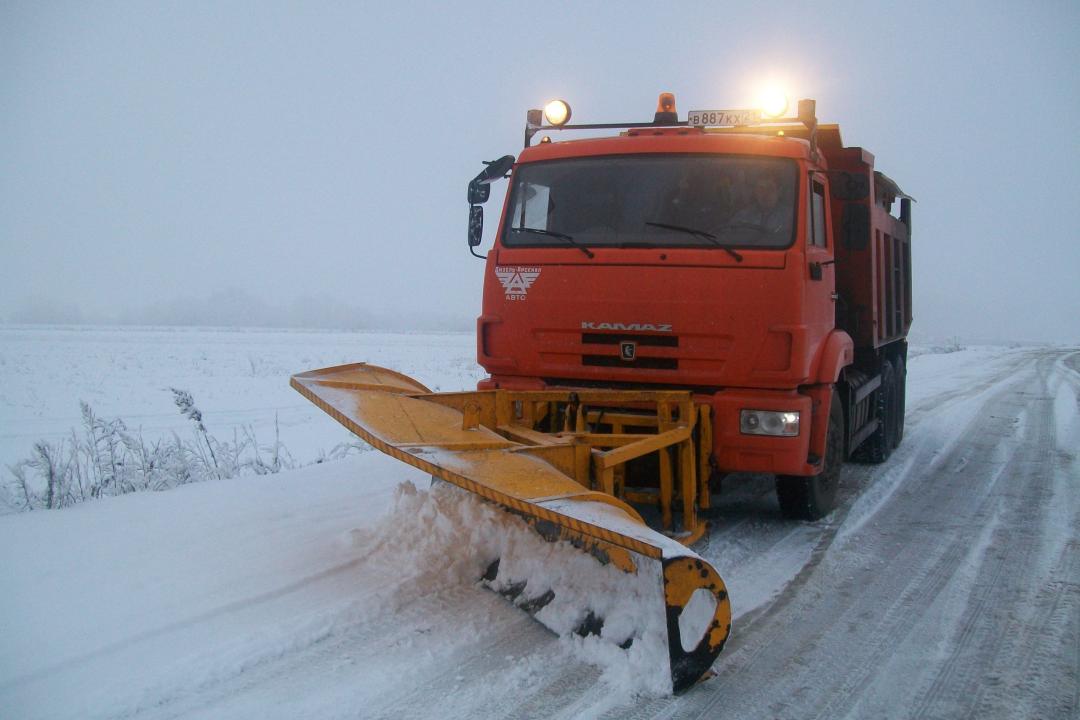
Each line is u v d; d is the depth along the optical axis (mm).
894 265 9438
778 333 5430
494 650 3885
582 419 5652
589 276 5805
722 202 5719
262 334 63750
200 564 4906
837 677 3713
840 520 6453
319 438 12047
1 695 3344
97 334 55312
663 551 3334
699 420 5535
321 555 5082
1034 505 6914
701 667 3531
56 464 7355
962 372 22453
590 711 3348
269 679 3555
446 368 25156
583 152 6102
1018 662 3867
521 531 4738
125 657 3691
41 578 4652
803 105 6191
